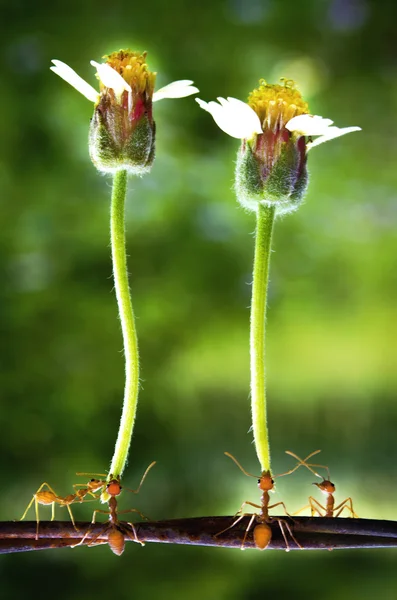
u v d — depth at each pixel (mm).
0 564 558
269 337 1075
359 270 1073
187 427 867
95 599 535
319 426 872
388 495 598
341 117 1044
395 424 860
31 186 826
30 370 789
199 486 665
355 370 1099
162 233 896
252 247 921
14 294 806
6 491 678
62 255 835
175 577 555
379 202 1043
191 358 924
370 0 1050
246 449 787
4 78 826
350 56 1055
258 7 977
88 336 822
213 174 896
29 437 758
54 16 861
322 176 989
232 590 542
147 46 884
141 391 860
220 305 929
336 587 545
